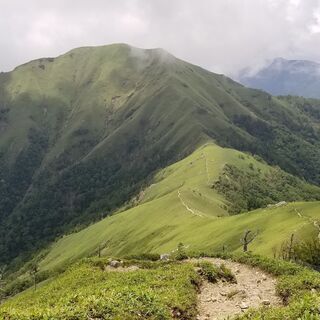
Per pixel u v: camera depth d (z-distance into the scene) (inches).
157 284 1384.1
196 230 5620.1
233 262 1841.8
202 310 1203.2
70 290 1678.2
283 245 3614.7
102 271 1963.6
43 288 1946.4
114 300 1028.5
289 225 4217.5
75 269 2092.8
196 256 2038.6
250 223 4813.0
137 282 1499.8
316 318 733.3
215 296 1341.0
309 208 4712.1
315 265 3065.9
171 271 1596.9
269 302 1222.3
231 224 5147.6
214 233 5088.6
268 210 5118.1
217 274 1550.2
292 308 853.8
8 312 941.8
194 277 1483.8
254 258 1760.6
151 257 2416.3
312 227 3868.1
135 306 1010.7
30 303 1625.2
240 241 4387.3
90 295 1188.5
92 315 948.6
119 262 2074.3
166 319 999.0
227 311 1186.0
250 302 1247.5
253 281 1509.6
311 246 3174.2
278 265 1614.2
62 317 920.3
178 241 5477.4
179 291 1289.4
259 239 4256.9
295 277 1406.3
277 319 836.6
